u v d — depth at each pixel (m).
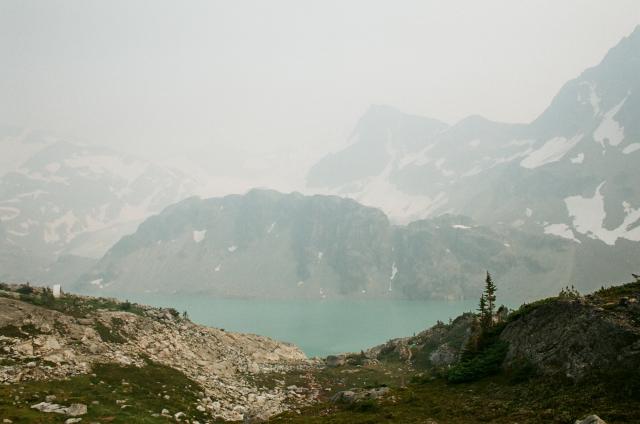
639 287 37.03
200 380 54.09
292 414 42.00
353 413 38.47
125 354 52.56
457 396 37.53
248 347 84.56
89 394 39.38
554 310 38.75
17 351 43.72
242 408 48.28
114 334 56.44
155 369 51.38
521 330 41.88
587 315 34.34
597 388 28.98
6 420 30.61
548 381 33.22
